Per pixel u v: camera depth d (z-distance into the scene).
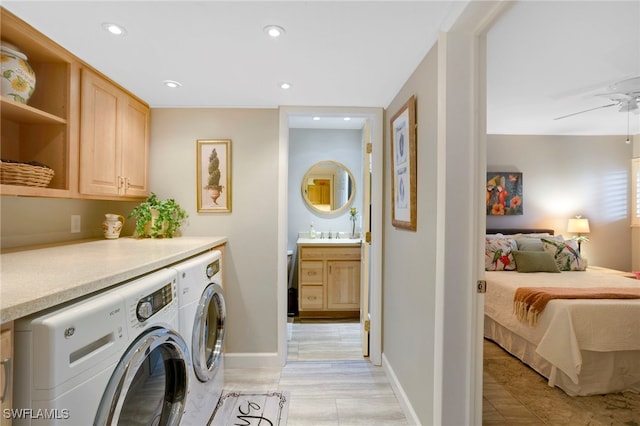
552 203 4.25
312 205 3.95
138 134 2.20
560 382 2.12
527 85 2.50
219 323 1.95
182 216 2.32
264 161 2.41
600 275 3.16
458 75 1.29
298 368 2.38
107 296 0.93
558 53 1.98
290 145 3.95
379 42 1.47
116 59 1.64
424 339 1.54
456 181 1.30
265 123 2.40
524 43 1.85
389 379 2.17
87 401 0.81
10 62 1.30
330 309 3.43
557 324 2.11
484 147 1.31
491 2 1.09
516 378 2.28
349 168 3.96
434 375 1.39
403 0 1.17
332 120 3.60
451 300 1.31
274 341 2.42
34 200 1.73
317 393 2.03
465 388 1.32
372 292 2.46
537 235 3.84
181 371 1.33
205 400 1.63
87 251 1.52
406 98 1.89
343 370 2.35
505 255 3.42
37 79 1.55
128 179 2.07
